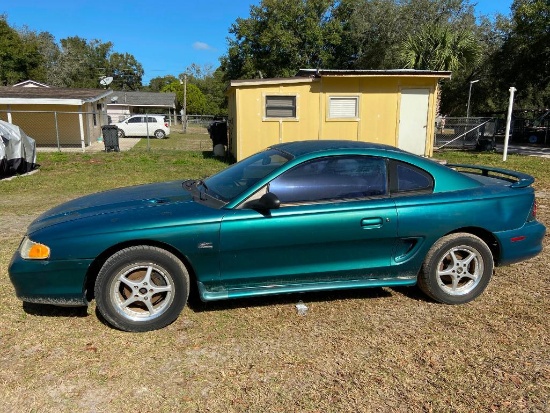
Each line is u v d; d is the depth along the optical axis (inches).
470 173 187.2
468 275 152.3
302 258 138.5
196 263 132.2
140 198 149.6
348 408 99.3
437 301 152.4
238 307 149.2
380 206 140.3
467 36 681.6
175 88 2417.6
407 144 564.7
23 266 126.1
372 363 117.0
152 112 2003.0
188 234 129.5
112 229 127.6
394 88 546.9
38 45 2017.7
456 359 119.0
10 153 444.5
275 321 139.6
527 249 155.3
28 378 109.2
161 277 132.0
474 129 718.5
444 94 1300.4
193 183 168.7
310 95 541.0
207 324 137.3
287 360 118.1
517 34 867.4
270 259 136.4
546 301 154.1
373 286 145.4
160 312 132.3
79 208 144.5
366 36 1183.6
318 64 1327.5
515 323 138.6
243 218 132.4
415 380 109.8
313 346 125.3
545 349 123.9
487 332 133.2
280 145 167.3
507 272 181.3
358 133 554.9
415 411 98.7
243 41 1422.2
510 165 518.9
